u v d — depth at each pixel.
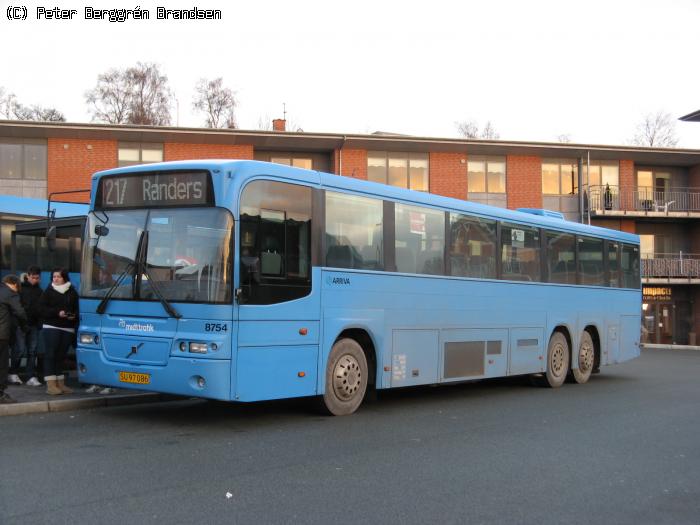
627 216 39.22
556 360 14.85
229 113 55.75
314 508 5.62
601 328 16.36
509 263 13.34
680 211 39.56
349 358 9.97
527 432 9.34
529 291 13.84
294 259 9.05
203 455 7.31
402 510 5.66
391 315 10.60
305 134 32.41
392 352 10.62
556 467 7.36
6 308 9.68
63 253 14.20
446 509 5.74
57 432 8.36
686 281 40.03
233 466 6.88
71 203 16.58
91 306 9.10
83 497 5.69
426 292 11.27
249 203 8.52
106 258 9.10
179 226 8.59
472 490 6.34
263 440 8.18
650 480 6.95
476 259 12.48
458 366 11.94
